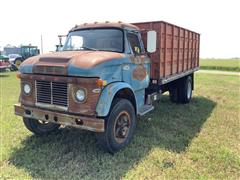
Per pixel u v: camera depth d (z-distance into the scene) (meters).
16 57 26.75
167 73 6.54
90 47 4.95
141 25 6.02
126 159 4.07
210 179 3.55
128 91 4.65
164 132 5.46
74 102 3.90
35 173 3.62
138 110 5.20
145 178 3.54
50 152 4.28
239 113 7.38
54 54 4.41
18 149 4.41
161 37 5.83
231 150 4.55
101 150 4.36
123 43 4.79
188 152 4.43
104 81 3.91
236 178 3.60
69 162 3.94
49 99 4.16
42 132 5.07
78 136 5.05
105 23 5.09
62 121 4.00
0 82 14.02
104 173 3.64
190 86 9.04
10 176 3.52
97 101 3.83
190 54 8.90
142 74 5.29
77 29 5.31
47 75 4.12
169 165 3.93
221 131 5.64
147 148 4.54
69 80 3.86
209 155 4.30
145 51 5.61
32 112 4.34
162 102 8.77
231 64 39.69
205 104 8.62
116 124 4.22
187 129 5.72
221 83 15.48
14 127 5.58
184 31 7.78
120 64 4.41
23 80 4.46
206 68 35.25
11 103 8.02
